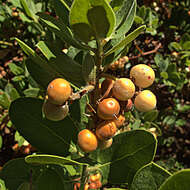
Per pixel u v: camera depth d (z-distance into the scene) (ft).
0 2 0.75
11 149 0.76
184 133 1.18
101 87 0.34
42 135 0.40
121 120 0.33
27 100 0.40
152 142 0.34
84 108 0.42
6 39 0.77
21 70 0.72
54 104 0.31
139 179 0.34
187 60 0.81
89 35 0.30
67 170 0.45
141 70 0.33
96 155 0.39
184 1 0.97
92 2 0.26
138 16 0.77
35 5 0.70
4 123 0.65
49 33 0.60
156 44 0.90
